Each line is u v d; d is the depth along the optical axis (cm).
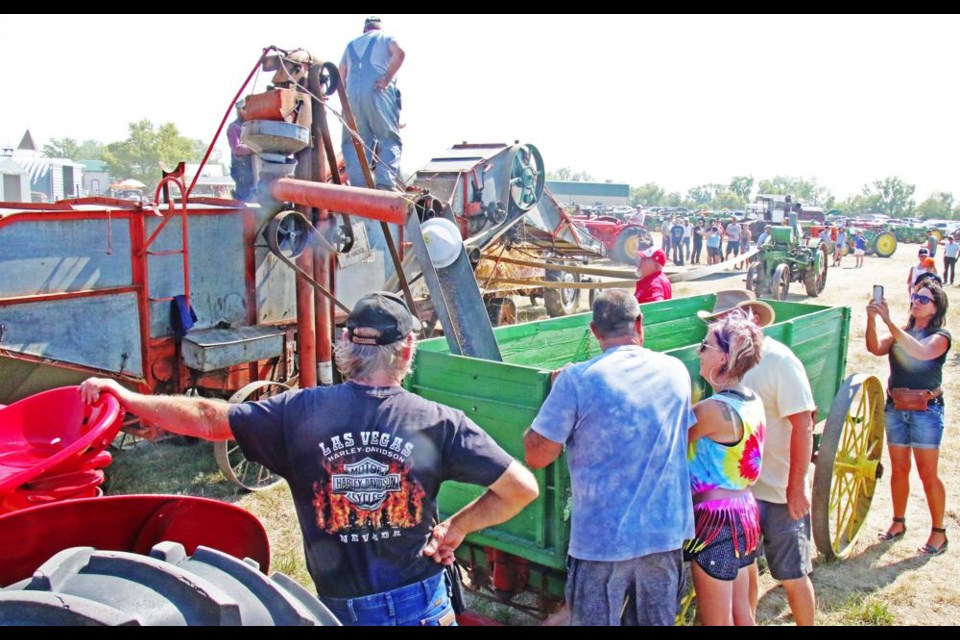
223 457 582
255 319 684
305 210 670
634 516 282
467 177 977
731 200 12244
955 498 614
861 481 524
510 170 1030
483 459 253
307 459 246
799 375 363
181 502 285
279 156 625
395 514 246
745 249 2900
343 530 246
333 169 660
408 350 257
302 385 686
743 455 315
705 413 317
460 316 563
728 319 328
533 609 373
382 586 248
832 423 478
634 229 2370
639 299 704
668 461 290
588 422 288
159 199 630
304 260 675
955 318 1558
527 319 1423
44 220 538
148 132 6756
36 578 212
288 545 527
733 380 323
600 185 6162
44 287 543
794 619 418
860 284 2188
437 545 258
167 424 261
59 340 554
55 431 344
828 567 496
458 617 301
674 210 7562
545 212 1262
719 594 315
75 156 9656
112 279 580
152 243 601
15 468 321
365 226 801
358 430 245
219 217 648
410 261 860
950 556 512
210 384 650
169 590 213
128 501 276
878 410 539
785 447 371
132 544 285
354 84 744
